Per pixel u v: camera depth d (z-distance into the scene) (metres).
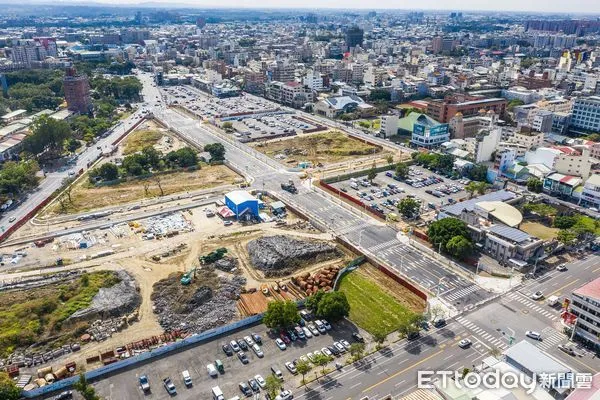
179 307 162.62
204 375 134.62
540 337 149.12
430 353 142.88
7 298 167.88
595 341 142.25
